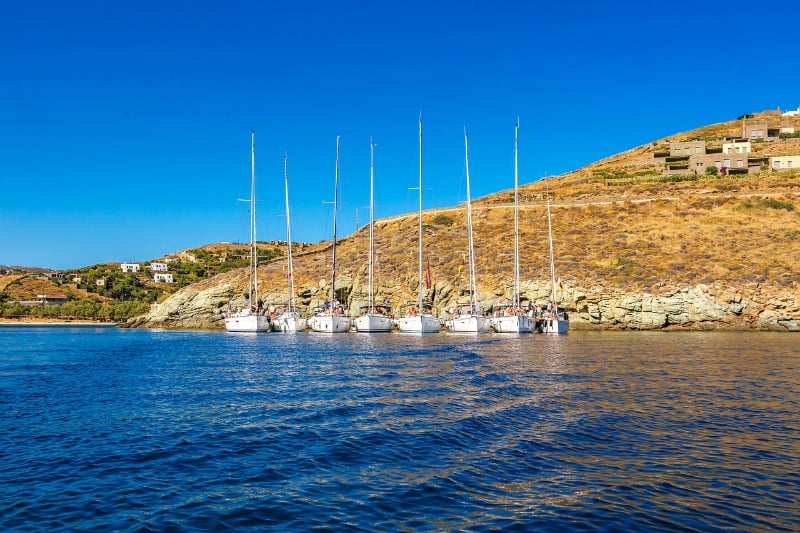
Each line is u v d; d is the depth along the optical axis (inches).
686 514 439.8
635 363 1390.3
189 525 421.4
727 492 485.1
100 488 498.3
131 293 7652.6
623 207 4033.0
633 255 3221.0
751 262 2992.1
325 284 3535.9
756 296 2748.5
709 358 1499.8
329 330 2952.8
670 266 3036.4
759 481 511.8
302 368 1341.0
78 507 456.1
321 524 421.7
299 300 3567.9
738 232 3395.7
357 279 3464.6
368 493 482.3
